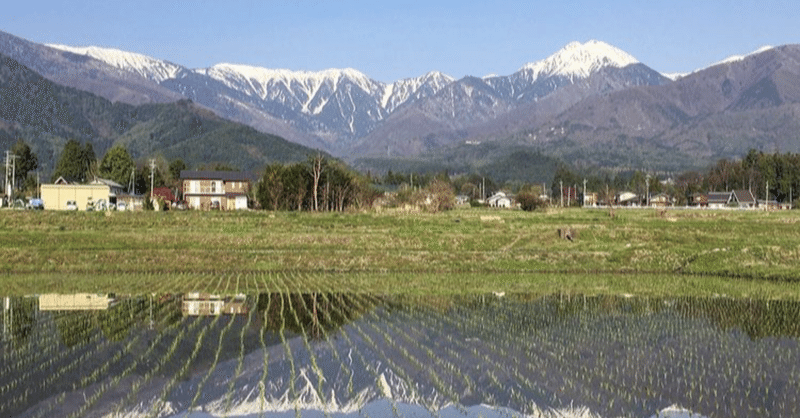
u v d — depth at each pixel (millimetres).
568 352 34344
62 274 62156
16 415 24594
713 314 44875
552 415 24828
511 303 49219
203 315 43844
